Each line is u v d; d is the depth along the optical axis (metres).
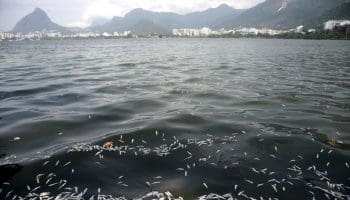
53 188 6.55
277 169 7.46
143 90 17.38
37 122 11.10
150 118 11.57
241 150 8.56
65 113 12.37
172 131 10.05
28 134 9.87
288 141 9.23
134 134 9.73
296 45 94.50
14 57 47.66
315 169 7.48
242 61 37.50
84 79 21.75
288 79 21.84
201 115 11.98
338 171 7.39
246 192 6.46
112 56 49.00
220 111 12.67
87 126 10.68
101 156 8.14
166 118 11.53
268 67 30.06
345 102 14.48
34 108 13.25
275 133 9.93
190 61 37.53
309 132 10.07
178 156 8.16
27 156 8.14
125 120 11.38
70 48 85.88
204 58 42.91
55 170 7.34
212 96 15.71
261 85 19.12
